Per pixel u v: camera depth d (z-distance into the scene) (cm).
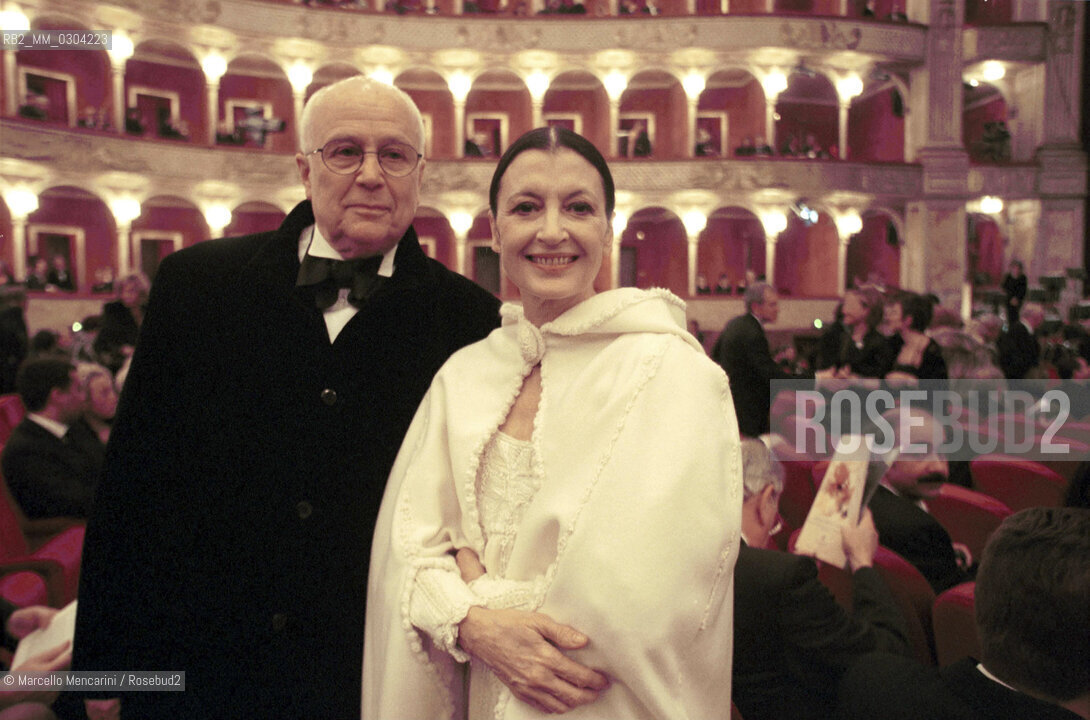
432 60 2059
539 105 2077
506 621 134
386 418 196
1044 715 153
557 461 143
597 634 130
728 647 144
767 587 220
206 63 1922
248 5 1902
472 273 2212
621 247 2353
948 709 164
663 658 130
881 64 2088
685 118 2177
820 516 254
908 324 531
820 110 2289
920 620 286
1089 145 2111
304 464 192
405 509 156
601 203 149
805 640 218
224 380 198
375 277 204
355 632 188
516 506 149
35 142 1662
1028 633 155
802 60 2030
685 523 133
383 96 192
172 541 194
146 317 206
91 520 195
